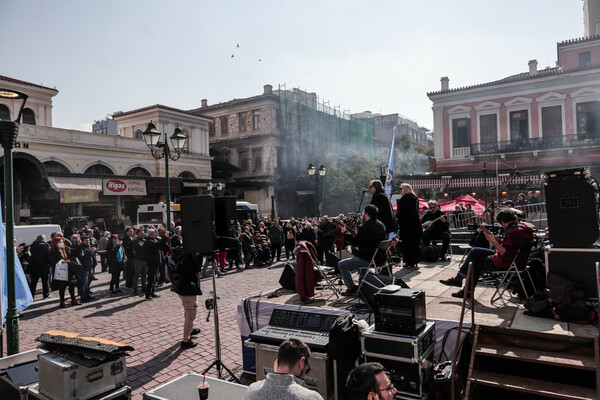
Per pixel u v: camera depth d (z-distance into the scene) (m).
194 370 5.72
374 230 5.80
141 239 10.97
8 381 3.88
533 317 4.46
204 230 5.22
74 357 3.60
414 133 78.12
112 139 29.81
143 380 5.41
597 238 4.34
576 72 24.53
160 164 33.06
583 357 3.65
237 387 3.62
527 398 3.60
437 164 29.27
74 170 27.30
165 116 34.56
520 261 5.01
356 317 4.65
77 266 9.73
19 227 13.36
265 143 42.56
